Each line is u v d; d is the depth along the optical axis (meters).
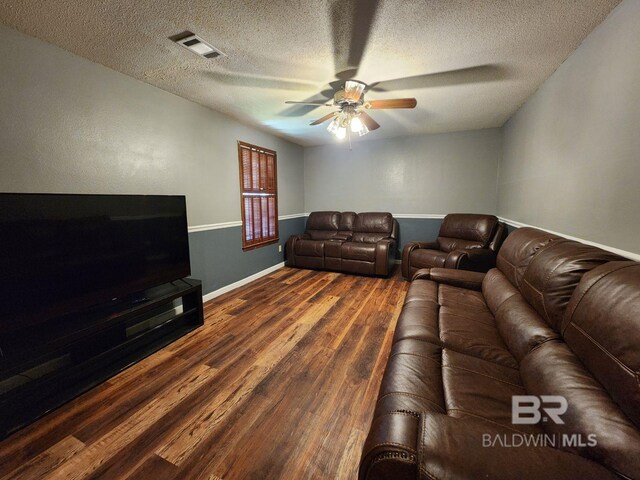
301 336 2.31
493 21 1.56
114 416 1.47
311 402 1.57
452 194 4.43
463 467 0.61
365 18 1.53
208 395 1.63
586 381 0.86
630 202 1.29
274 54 1.91
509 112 3.23
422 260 3.64
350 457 1.24
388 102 2.29
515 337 1.33
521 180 2.93
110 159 2.17
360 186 5.05
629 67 1.30
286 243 4.69
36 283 1.54
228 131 3.37
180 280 2.51
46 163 1.82
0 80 1.60
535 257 1.49
